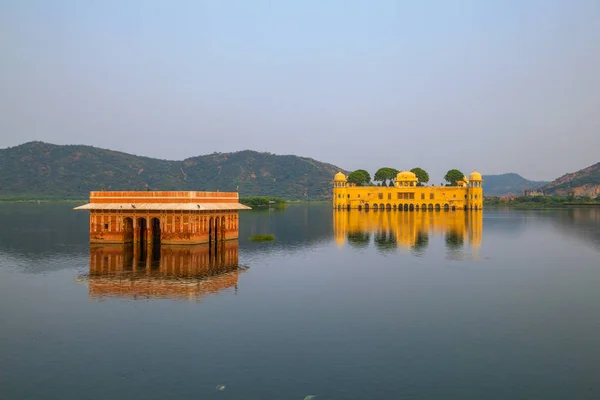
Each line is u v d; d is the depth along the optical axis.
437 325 26.66
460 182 164.25
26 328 26.19
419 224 96.81
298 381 19.70
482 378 19.98
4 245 60.09
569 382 19.62
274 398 18.34
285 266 45.34
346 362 21.59
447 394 18.64
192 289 35.12
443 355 22.38
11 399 18.34
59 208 167.75
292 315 28.48
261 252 54.81
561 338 24.58
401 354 22.48
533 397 18.42
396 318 27.97
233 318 27.84
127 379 19.97
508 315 28.56
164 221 57.00
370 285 36.78
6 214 129.00
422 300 32.12
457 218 116.44
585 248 59.19
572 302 31.61
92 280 38.34
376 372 20.55
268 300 31.98
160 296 33.03
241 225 95.94
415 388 19.12
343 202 162.00
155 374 20.42
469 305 30.86
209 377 20.11
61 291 34.66
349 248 59.06
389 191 160.50
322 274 41.31
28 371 20.83
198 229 57.78
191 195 56.09
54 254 52.00
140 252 52.25
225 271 42.25
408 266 45.62
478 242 65.44
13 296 33.19
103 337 24.78
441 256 52.16
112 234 58.62
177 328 26.09
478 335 25.05
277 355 22.36
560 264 46.81
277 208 178.62
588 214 141.12
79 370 20.88
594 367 21.02
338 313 28.98
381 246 61.12
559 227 91.12
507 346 23.48
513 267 45.12
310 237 72.50
